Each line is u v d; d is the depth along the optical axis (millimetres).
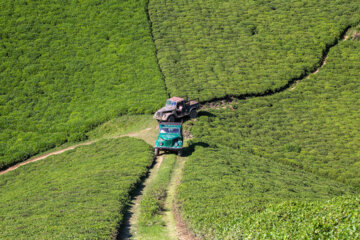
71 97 51625
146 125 44781
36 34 61938
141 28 66250
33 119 47344
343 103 53250
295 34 67062
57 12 66750
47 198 24781
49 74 55219
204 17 70812
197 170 29578
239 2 75375
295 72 59156
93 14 67750
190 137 40219
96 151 37531
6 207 24266
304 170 38344
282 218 17234
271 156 39594
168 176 29094
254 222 17641
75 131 45000
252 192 25547
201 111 48031
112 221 19891
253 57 62250
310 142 43969
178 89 53219
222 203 22203
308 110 51812
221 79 56656
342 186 34375
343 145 43531
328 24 68625
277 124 48125
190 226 19828
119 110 48281
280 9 73375
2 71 54750
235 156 36031
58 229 18500
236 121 47531
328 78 58594
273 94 55188
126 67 58125
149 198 24203
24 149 41562
